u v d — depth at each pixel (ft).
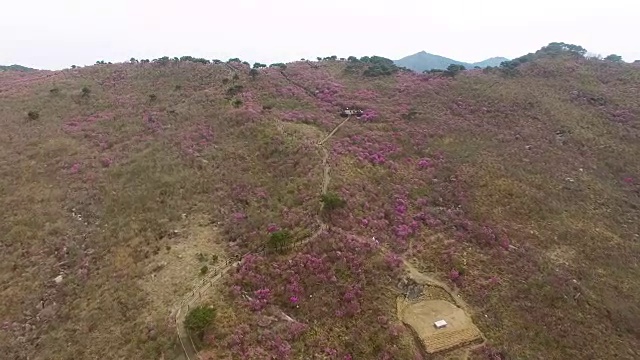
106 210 147.64
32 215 142.51
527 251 140.87
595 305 123.65
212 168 169.37
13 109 211.82
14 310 112.57
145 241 131.75
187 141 188.75
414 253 135.85
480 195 168.14
